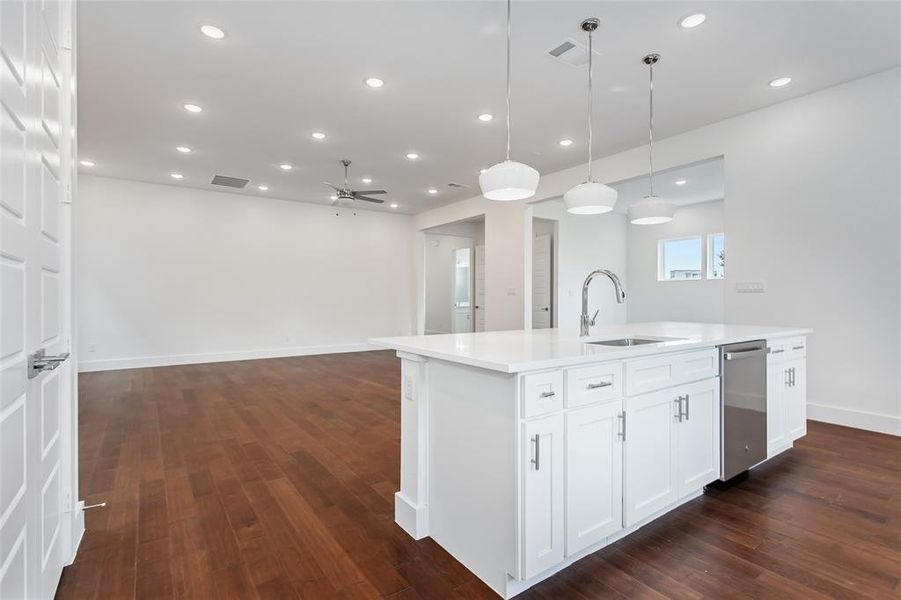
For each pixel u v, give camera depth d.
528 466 1.60
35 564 1.36
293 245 7.87
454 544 1.89
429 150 5.16
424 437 2.05
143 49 3.06
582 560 1.83
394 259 8.97
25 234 1.26
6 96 1.09
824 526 2.08
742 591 1.63
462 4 2.62
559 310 8.12
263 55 3.16
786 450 3.09
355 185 6.74
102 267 6.34
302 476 2.73
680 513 2.22
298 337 7.91
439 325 11.28
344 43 3.02
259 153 5.25
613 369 1.90
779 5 2.62
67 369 1.79
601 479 1.85
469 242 10.49
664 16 2.73
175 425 3.77
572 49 3.10
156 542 1.99
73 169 1.88
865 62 3.27
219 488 2.55
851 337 3.58
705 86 3.63
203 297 7.06
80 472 2.78
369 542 2.00
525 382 1.60
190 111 4.07
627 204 8.23
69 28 1.83
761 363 2.72
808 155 3.78
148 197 6.64
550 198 6.18
